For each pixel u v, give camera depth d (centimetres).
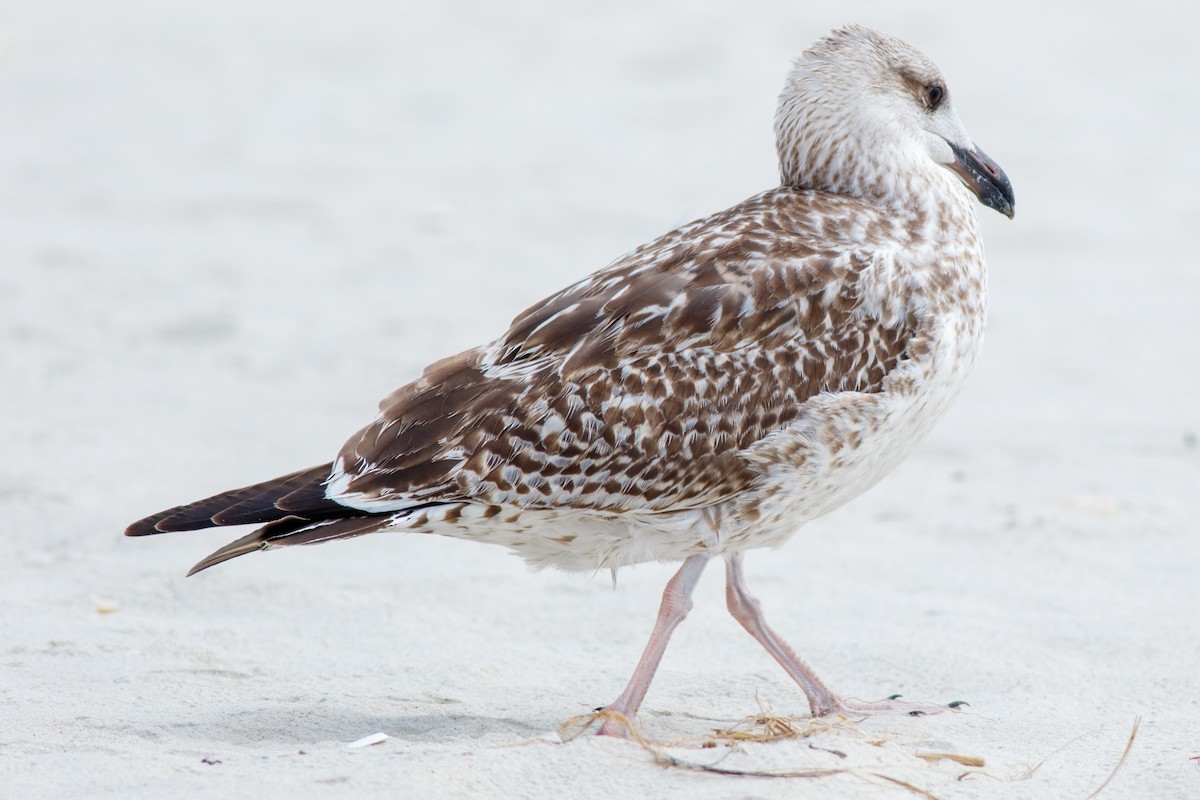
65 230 2483
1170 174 2905
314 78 3669
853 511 1422
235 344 1938
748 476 926
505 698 975
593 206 2681
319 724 912
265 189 2769
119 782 781
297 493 917
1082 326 2091
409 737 888
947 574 1240
